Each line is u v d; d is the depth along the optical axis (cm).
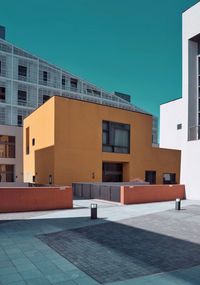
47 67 5919
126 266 622
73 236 899
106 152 2475
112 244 798
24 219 1218
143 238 859
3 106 5275
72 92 6209
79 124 2342
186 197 1941
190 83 1989
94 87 6750
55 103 2241
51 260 671
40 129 2525
